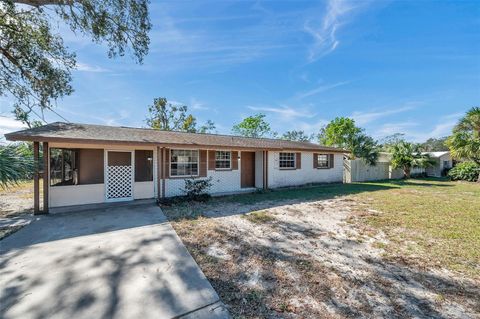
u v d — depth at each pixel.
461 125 15.80
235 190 11.59
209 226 5.66
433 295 2.92
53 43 10.09
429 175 22.31
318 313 2.54
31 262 3.61
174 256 3.90
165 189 9.50
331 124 23.48
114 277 3.17
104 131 8.86
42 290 2.83
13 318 2.32
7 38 9.28
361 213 7.02
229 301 2.72
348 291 2.98
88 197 8.15
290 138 43.41
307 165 13.91
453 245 4.52
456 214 6.79
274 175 12.48
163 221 6.04
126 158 8.90
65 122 9.61
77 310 2.46
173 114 29.81
